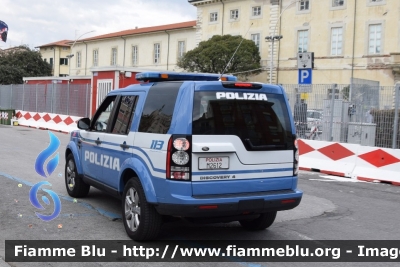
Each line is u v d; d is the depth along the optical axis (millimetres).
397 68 36625
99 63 66500
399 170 11547
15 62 59688
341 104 14188
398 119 12914
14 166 11789
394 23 37531
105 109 7367
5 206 7629
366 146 12359
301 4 42938
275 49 44500
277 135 5859
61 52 75938
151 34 57812
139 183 5855
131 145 6090
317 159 13469
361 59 39406
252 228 6691
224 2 48438
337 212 8141
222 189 5441
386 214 8109
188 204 5227
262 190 5695
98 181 7246
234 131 5543
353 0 39719
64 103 27125
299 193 5906
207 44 43531
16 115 29141
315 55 42094
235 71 43312
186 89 5449
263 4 45375
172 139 5328
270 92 5930
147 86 6254
